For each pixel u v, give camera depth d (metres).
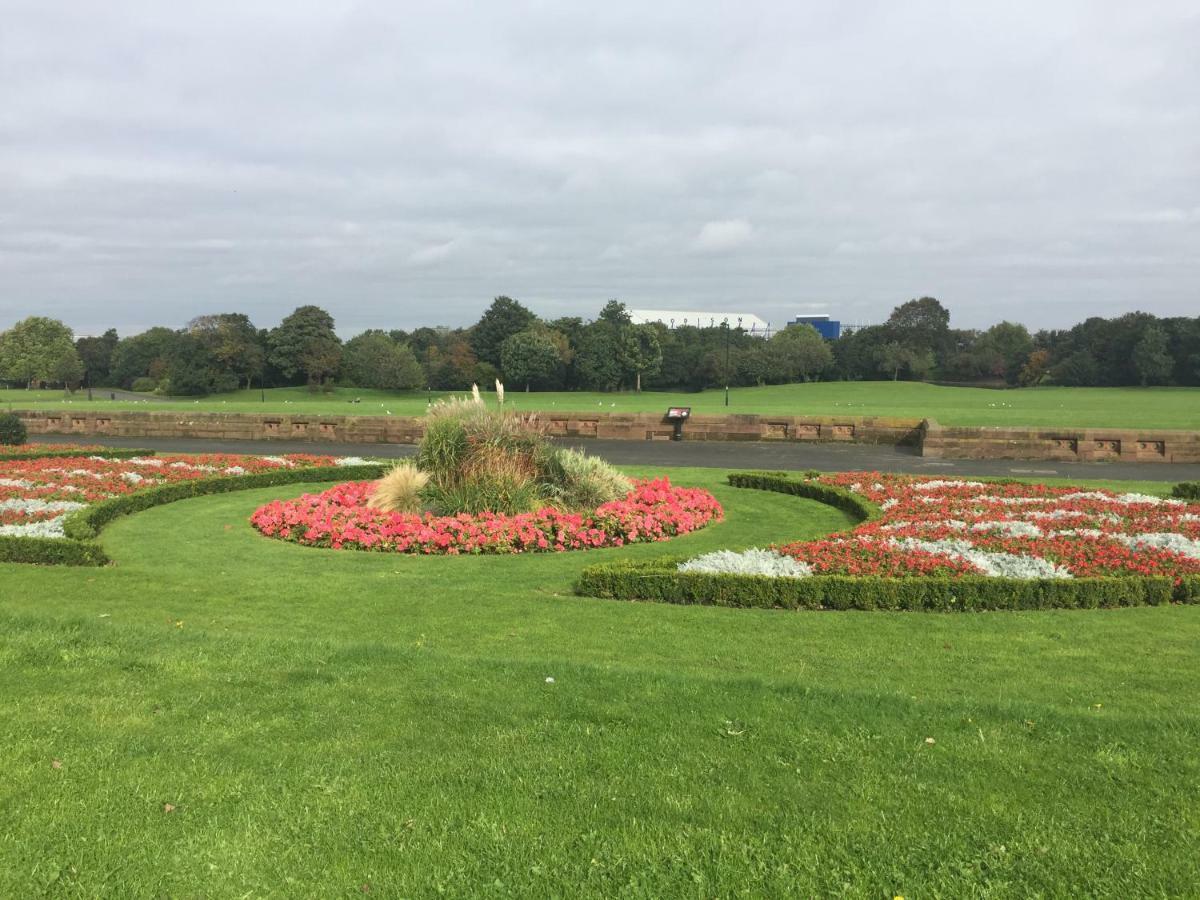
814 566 10.29
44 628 7.37
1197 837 3.99
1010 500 15.61
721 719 5.44
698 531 14.20
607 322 91.12
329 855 3.87
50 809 4.21
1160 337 81.31
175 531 14.12
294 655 6.84
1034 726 5.36
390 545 12.66
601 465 15.87
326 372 87.06
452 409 14.98
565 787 4.48
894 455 25.62
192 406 48.22
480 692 5.98
